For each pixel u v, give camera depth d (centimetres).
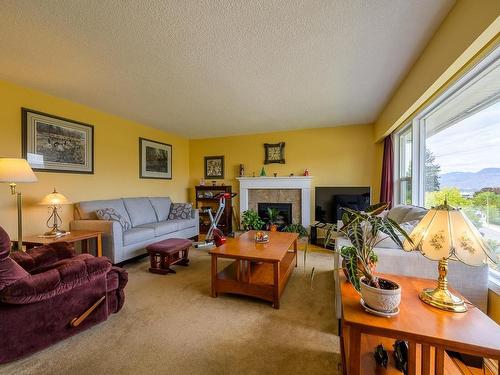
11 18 166
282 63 232
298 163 510
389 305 103
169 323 189
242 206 540
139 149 461
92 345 162
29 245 256
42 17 166
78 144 348
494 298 147
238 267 235
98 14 163
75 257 190
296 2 155
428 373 100
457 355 142
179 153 576
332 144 487
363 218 114
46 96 309
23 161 233
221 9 160
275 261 212
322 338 170
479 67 164
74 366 143
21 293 137
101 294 187
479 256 103
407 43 202
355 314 107
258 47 205
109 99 329
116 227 306
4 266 134
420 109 257
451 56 165
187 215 472
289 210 515
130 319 194
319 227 433
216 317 197
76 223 320
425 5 159
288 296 235
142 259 360
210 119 431
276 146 523
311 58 224
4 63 229
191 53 214
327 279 275
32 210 295
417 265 163
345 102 344
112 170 404
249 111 384
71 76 258
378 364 121
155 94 311
